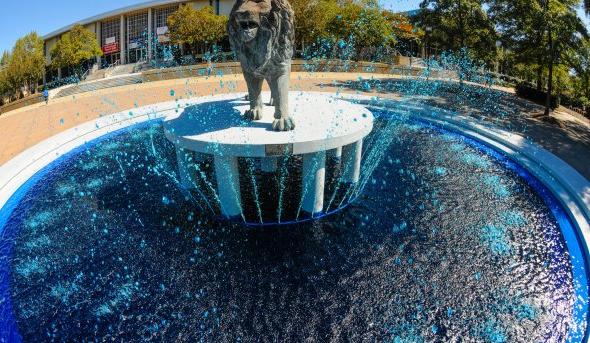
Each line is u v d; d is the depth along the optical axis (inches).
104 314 203.9
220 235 265.7
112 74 1301.7
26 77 1264.8
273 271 230.4
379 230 269.6
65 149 435.8
